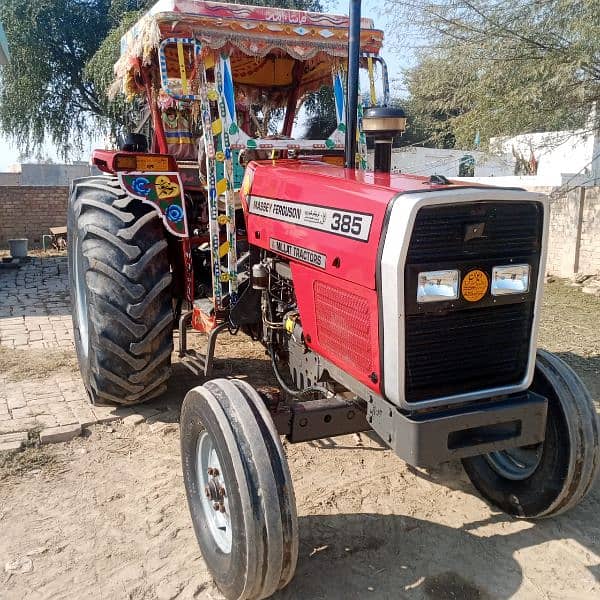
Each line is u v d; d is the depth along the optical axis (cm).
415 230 242
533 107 870
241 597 259
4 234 1413
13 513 338
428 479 375
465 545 314
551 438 310
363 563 300
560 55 830
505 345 274
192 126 542
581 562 302
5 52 1054
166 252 427
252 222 368
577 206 937
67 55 1841
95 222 420
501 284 261
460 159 1841
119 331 409
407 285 245
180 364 543
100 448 407
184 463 308
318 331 309
